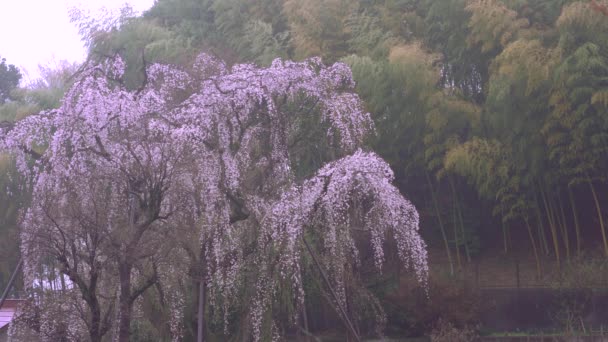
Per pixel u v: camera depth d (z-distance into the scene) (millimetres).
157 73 15453
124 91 13336
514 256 25547
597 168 22062
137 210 12844
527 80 20766
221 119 13750
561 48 20531
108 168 12594
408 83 21781
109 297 12539
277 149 14578
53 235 12133
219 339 14516
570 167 22109
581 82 20328
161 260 12375
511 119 21516
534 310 20344
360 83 21625
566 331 17828
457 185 26594
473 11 23031
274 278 13555
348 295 16406
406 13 25984
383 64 22047
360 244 16734
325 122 15484
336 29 23797
